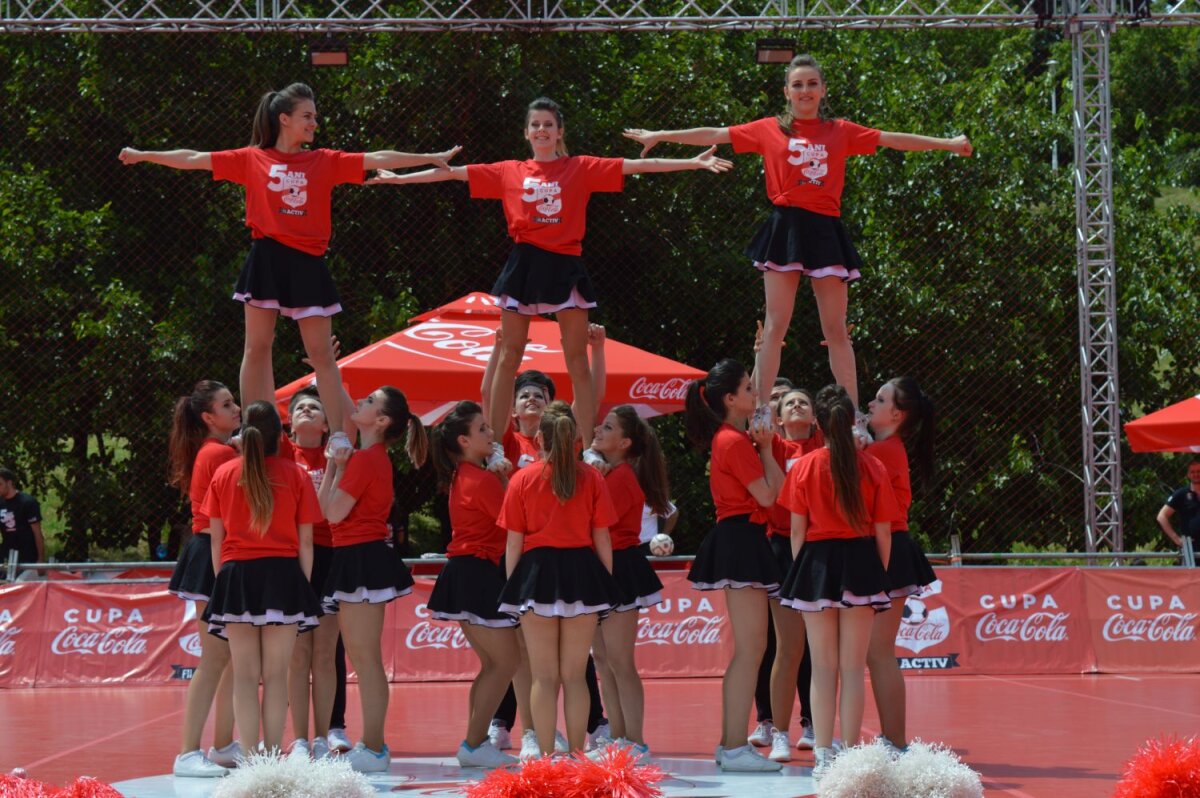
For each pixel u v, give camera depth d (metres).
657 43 39.47
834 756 15.54
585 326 18.44
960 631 28.70
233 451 17.03
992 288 38.22
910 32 47.62
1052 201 38.78
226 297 38.66
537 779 12.06
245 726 15.77
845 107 42.06
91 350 39.25
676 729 21.08
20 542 32.31
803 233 17.66
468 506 17.42
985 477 38.19
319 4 39.06
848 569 15.82
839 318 18.02
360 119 38.69
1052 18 31.53
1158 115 48.66
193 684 17.03
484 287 39.56
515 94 37.72
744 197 39.47
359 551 17.19
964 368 38.22
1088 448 31.67
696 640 28.50
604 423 18.30
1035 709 22.69
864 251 38.81
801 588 15.98
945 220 38.78
